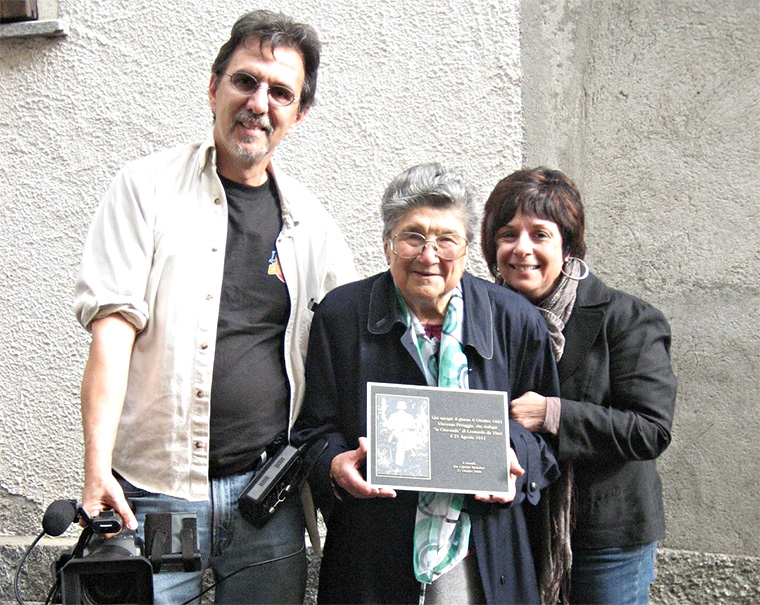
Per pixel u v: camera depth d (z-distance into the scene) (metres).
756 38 3.73
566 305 2.98
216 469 2.82
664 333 2.98
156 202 2.88
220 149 2.94
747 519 3.66
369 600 2.71
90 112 4.00
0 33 3.99
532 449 2.78
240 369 2.84
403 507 2.74
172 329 2.81
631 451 2.85
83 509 2.55
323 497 2.82
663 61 3.79
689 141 3.77
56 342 3.98
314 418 2.86
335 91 3.93
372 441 2.65
